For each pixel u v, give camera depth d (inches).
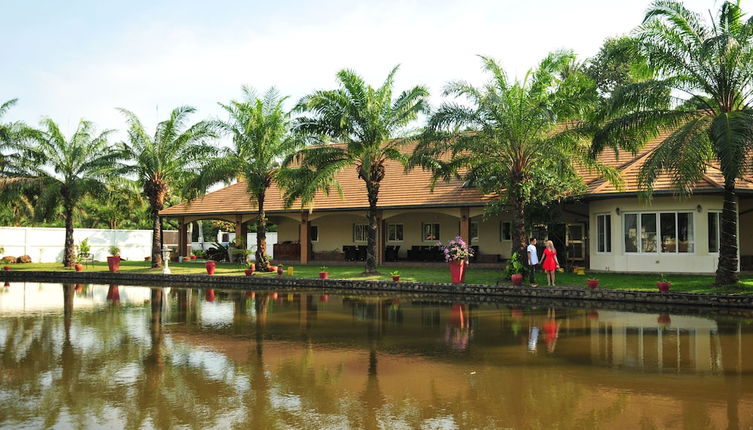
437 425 233.8
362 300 686.5
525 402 263.9
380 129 876.6
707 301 612.1
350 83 873.5
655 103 666.8
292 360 350.9
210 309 599.8
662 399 267.1
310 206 989.8
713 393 276.5
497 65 767.1
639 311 577.0
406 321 510.3
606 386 289.9
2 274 1106.1
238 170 1012.5
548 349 381.1
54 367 331.9
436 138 774.5
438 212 1109.7
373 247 914.7
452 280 788.0
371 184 912.3
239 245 1290.6
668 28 657.6
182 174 1114.7
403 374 315.3
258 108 1020.5
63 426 232.8
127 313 567.5
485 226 1147.9
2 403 263.1
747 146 583.2
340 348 387.5
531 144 766.5
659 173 625.3
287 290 826.2
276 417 244.1
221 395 275.6
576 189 848.3
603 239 903.1
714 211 812.6
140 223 2107.5
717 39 585.0
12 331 456.8
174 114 1116.5
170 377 309.1
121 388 287.4
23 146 1167.6
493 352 372.8
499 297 714.2
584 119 770.8
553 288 695.1
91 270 1124.5
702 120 633.0
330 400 267.4
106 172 1136.8
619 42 692.7
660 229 838.5
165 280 986.7
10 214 1606.8
